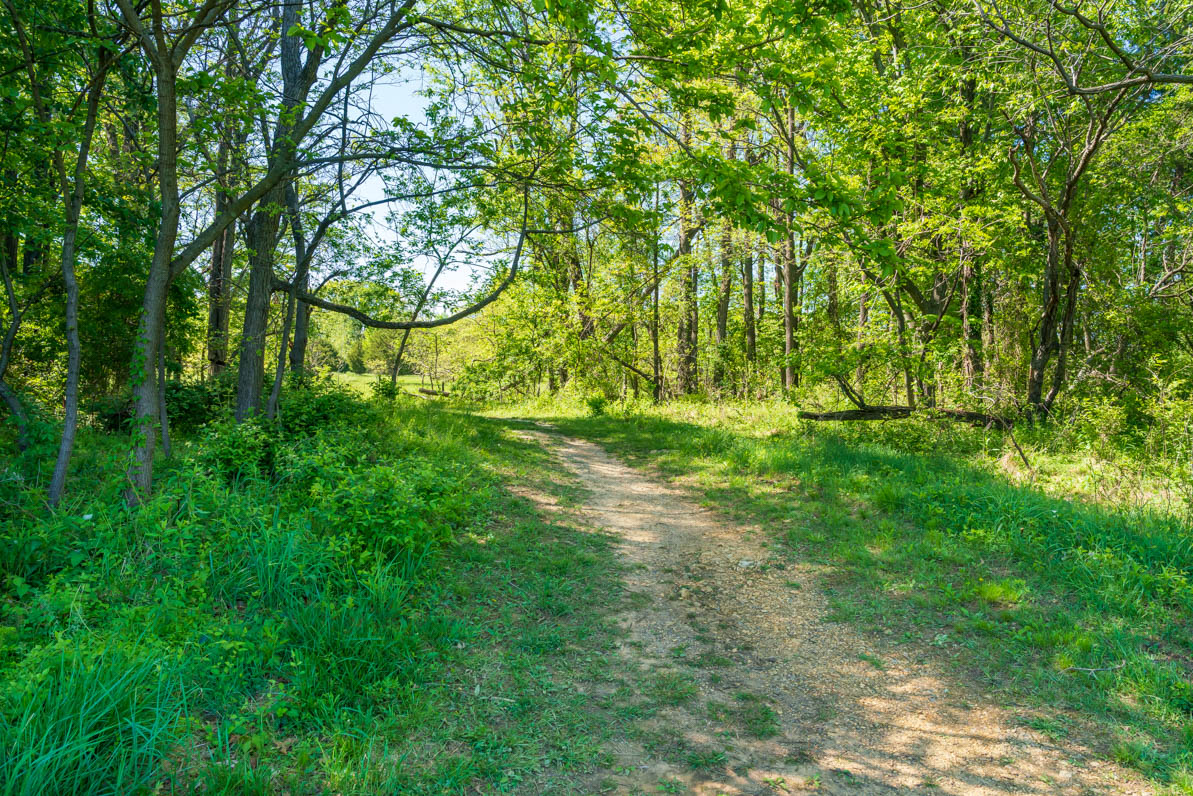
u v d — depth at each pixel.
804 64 8.55
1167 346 15.71
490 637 5.00
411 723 3.82
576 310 22.11
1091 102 11.22
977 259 13.59
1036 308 16.55
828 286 19.34
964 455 11.14
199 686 3.71
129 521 5.38
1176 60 11.23
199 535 5.37
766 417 16.28
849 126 12.83
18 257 10.50
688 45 6.95
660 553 7.35
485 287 12.17
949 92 13.49
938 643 5.18
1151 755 3.76
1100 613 5.44
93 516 5.28
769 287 32.16
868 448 11.60
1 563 4.67
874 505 8.43
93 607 4.29
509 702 4.20
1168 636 5.05
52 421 7.92
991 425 12.00
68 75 7.15
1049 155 14.67
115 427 10.20
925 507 7.97
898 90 12.33
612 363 24.36
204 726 3.50
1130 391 13.00
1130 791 3.49
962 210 12.37
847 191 6.29
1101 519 6.96
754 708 4.33
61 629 3.98
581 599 5.91
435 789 3.33
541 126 8.28
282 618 4.61
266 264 9.35
